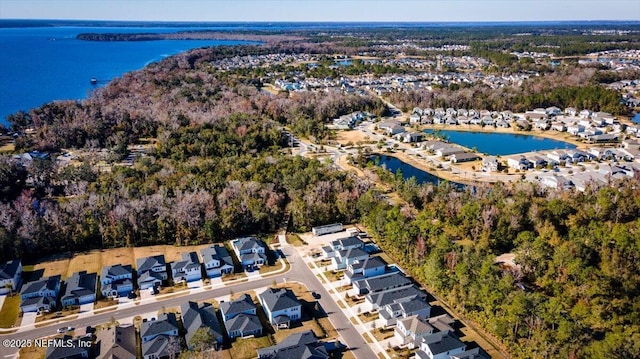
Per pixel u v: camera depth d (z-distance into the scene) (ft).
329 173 596.70
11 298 370.53
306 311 357.00
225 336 328.90
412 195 532.32
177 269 399.03
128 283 380.37
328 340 324.60
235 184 534.78
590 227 436.35
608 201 478.18
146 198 494.59
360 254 415.64
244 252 431.43
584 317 334.44
